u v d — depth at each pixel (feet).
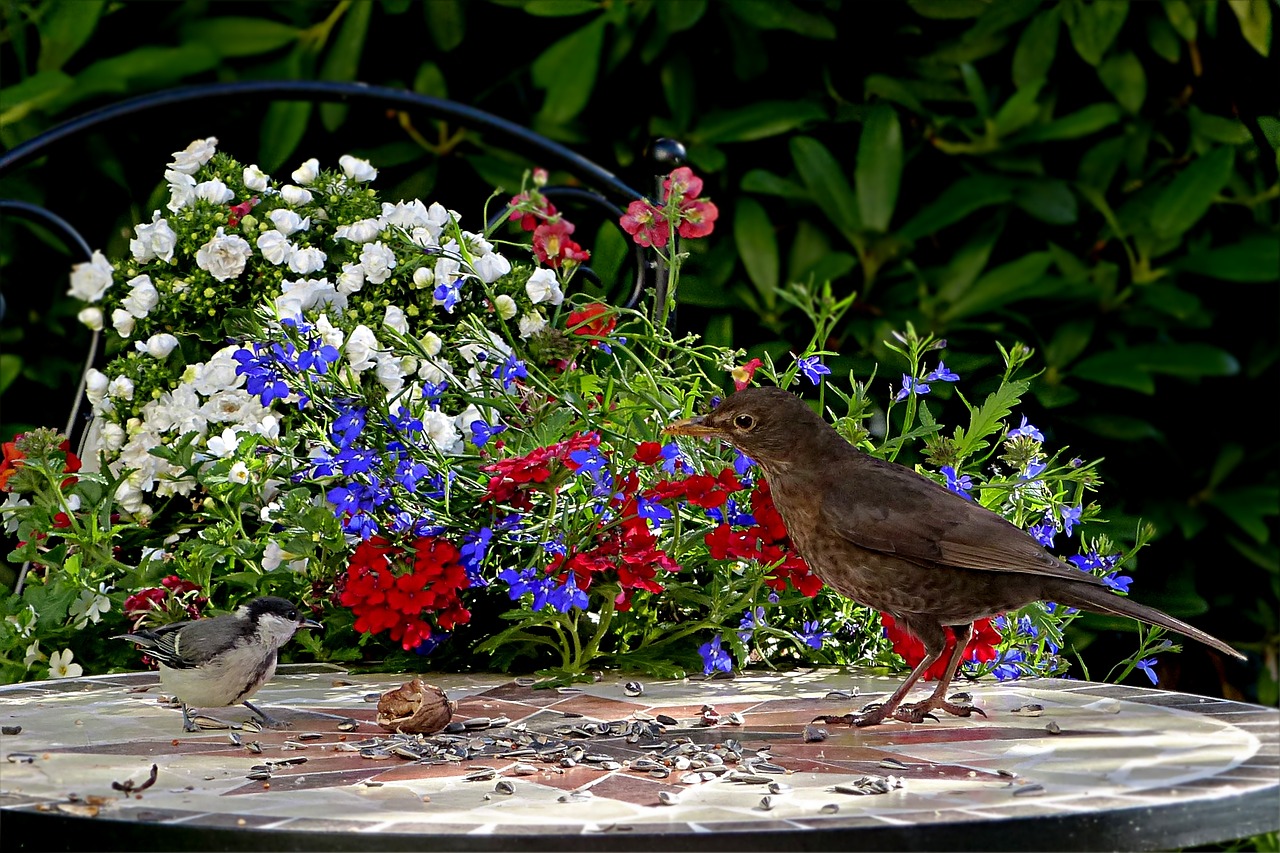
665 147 22.50
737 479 17.67
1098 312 26.03
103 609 19.27
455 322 20.76
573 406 17.76
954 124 26.30
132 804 10.61
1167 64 26.25
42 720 14.52
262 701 15.72
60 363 25.31
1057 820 9.99
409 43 26.45
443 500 17.57
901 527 15.21
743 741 13.50
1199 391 26.13
